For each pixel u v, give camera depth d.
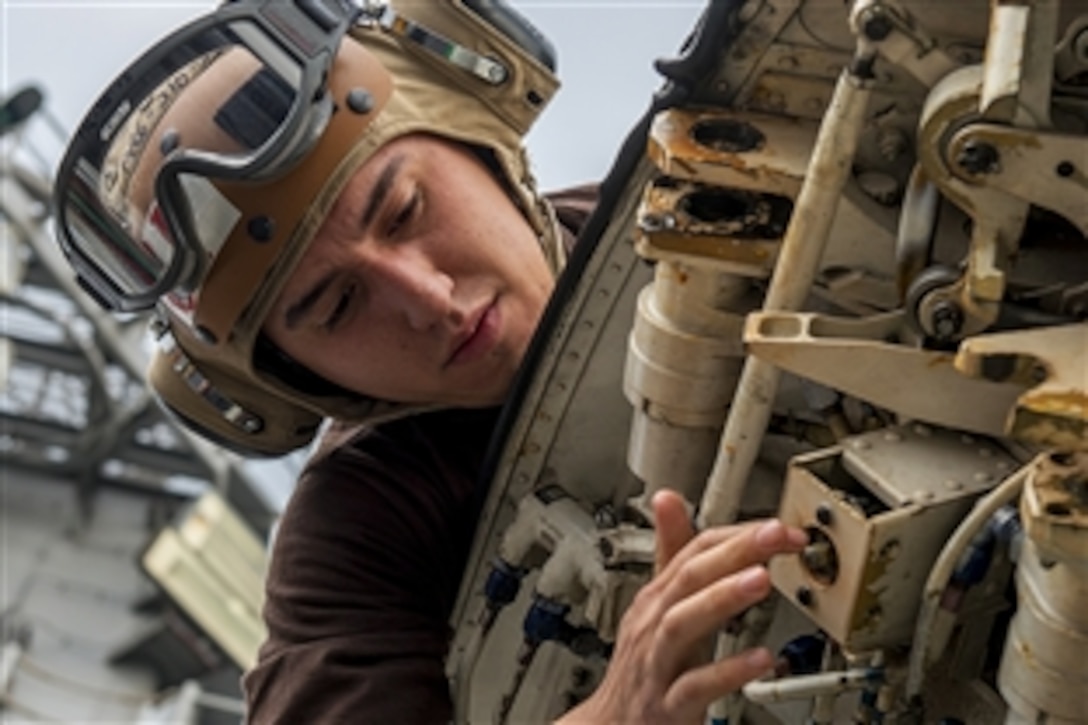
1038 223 1.05
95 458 4.35
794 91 1.12
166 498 4.45
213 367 1.54
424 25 1.41
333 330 1.41
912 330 1.02
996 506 0.99
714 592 1.04
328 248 1.36
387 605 1.46
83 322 4.36
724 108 1.14
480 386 1.46
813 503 1.05
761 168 1.07
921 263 1.04
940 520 1.02
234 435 1.58
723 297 1.13
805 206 0.99
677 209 1.10
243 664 4.02
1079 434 0.87
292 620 1.48
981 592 1.07
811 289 1.10
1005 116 0.90
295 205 1.33
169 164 1.31
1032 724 1.00
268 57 1.32
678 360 1.16
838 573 1.04
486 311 1.42
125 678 3.93
